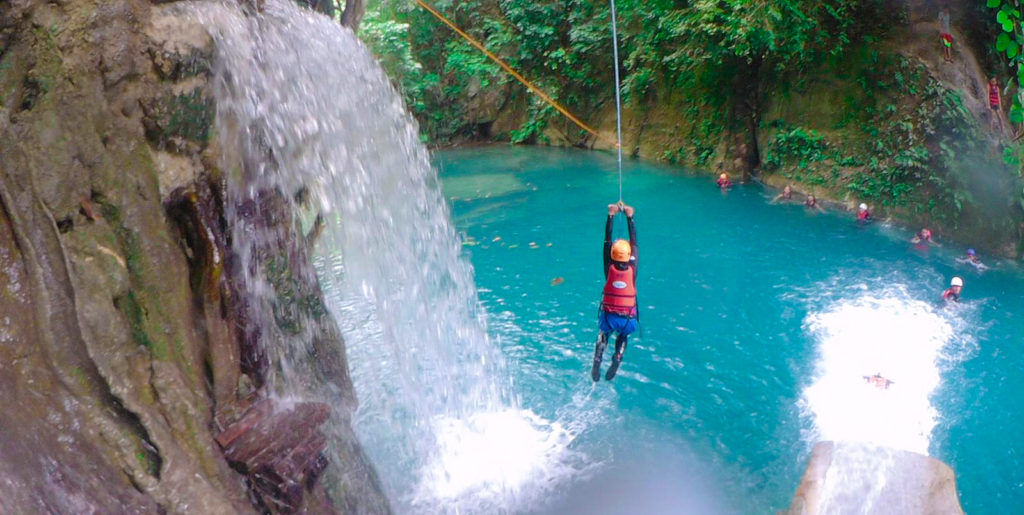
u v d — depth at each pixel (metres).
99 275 3.67
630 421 9.09
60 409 3.33
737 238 15.21
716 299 12.47
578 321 11.93
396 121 7.57
